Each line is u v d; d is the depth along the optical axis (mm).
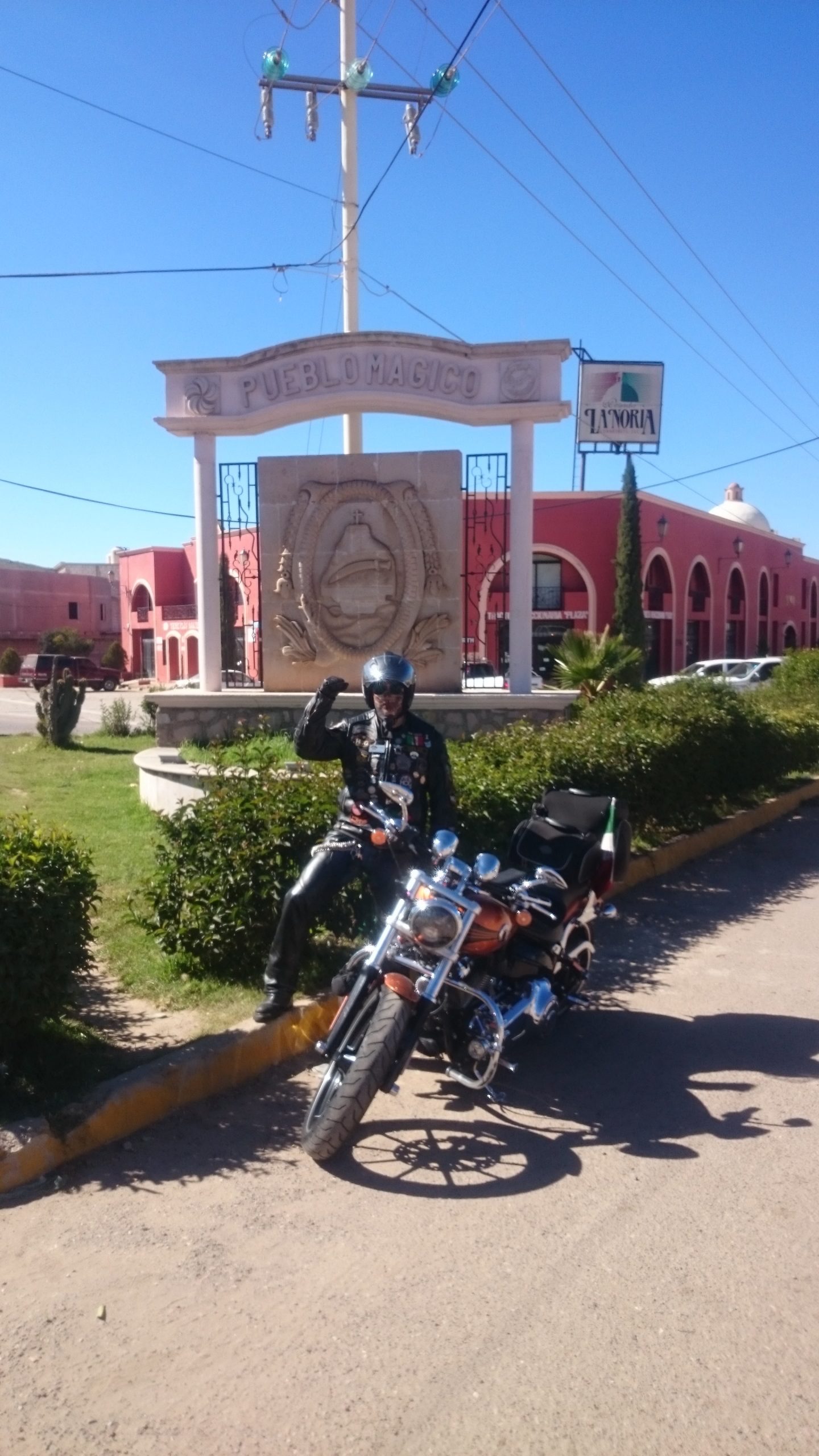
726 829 10531
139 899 6988
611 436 38781
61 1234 3586
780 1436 2723
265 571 11648
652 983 6328
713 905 8109
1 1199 3779
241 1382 2893
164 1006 5289
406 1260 3477
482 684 13578
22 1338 3062
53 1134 3996
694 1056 5242
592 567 35906
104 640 67438
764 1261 3498
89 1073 4445
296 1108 4523
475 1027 4484
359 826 4848
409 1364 2969
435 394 11336
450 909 4113
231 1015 5086
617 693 11578
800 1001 6051
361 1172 4047
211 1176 3977
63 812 10398
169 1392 2852
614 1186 3984
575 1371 2949
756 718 12070
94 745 17734
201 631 11938
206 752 10602
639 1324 3158
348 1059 4105
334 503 11461
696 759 10086
